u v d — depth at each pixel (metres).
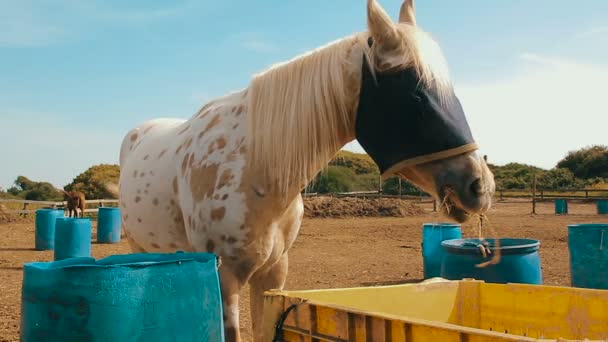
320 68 2.49
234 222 2.47
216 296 1.92
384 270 8.09
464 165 2.17
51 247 11.24
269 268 2.73
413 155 2.23
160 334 1.67
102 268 1.60
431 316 2.43
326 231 14.88
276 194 2.49
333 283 7.00
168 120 4.02
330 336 1.79
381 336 1.62
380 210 21.34
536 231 13.26
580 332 2.15
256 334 2.87
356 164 26.23
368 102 2.34
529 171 39.47
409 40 2.27
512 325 2.38
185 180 2.70
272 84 2.55
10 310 5.30
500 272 4.32
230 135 2.63
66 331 1.57
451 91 2.29
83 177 29.41
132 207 3.17
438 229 6.80
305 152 2.48
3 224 18.02
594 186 35.53
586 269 5.54
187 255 1.99
